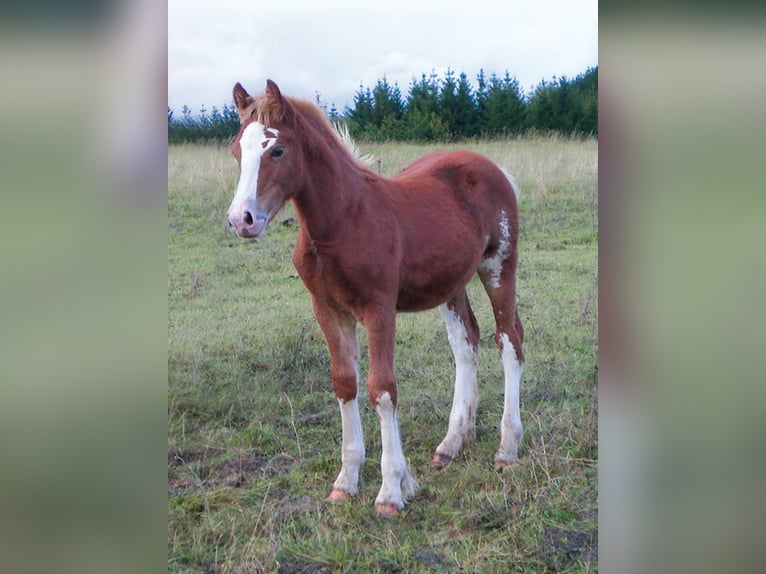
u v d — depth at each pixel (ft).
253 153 11.08
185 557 11.07
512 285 15.15
